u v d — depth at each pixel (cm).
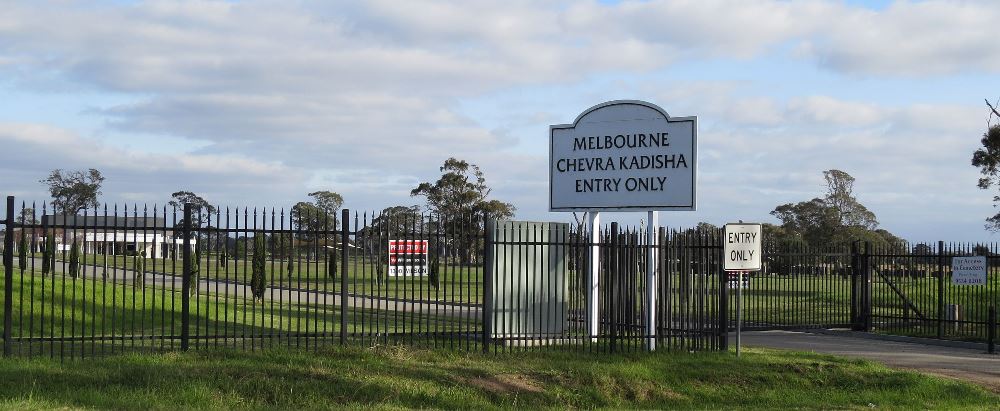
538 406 1325
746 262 1683
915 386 1525
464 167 6719
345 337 1538
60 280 2503
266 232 1499
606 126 1875
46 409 1054
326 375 1348
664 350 1705
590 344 1656
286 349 1506
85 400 1144
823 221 8875
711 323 1791
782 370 1582
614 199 1856
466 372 1438
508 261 1777
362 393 1299
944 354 2033
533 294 1684
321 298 3178
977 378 1662
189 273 1473
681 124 1800
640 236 1748
